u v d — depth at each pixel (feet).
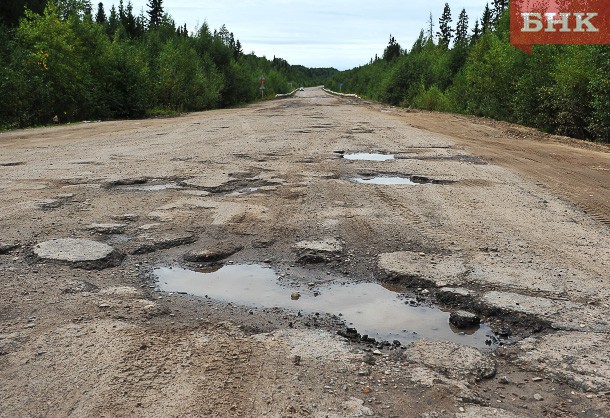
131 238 16.90
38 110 64.08
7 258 14.84
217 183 25.38
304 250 16.05
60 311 11.60
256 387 8.85
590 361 9.88
